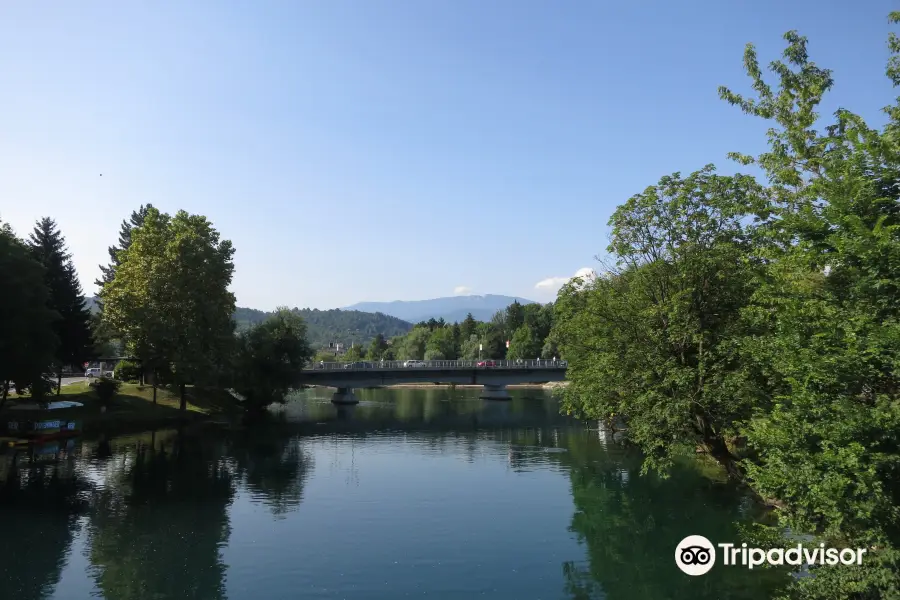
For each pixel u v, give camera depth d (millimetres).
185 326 63031
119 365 80188
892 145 14789
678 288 27266
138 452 50438
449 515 32781
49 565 25141
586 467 45750
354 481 41094
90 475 41625
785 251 18734
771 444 16016
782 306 16938
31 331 48812
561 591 22906
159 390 75438
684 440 26750
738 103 25203
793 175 21875
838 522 13703
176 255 63594
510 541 28562
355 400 98250
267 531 29859
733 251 25531
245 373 74625
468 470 44812
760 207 24531
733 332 25031
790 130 22766
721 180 26453
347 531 30000
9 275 46375
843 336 14500
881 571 13797
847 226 14719
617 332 29453
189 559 25984
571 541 28484
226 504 34812
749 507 32156
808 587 16391
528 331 161250
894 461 13305
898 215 14594
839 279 16141
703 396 24812
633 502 35000
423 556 26500
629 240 29250
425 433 65125
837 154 16297
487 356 180000
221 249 70938
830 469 14055
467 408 93812
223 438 59906
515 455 51062
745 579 23406
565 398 41875
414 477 42375
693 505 33844
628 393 29078
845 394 14703
